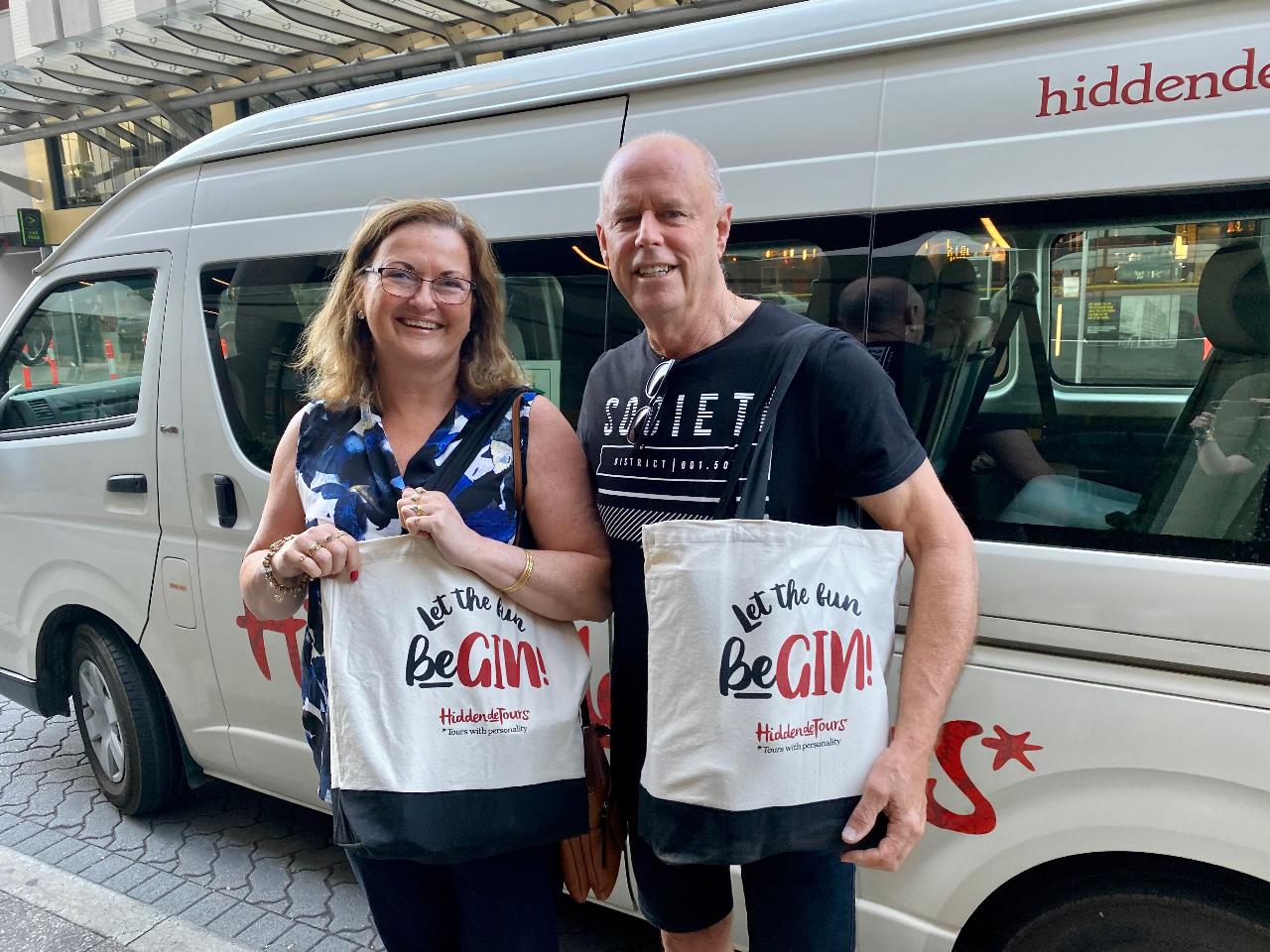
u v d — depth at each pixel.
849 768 1.21
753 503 1.31
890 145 1.72
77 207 11.66
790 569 1.19
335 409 1.54
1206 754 1.48
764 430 1.32
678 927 1.61
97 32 6.79
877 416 1.29
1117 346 1.59
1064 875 1.70
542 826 1.40
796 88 1.83
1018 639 1.63
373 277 1.45
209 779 3.51
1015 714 1.62
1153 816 1.53
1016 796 1.64
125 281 2.91
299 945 2.45
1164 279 1.54
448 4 5.58
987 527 1.69
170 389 2.74
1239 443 1.50
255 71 7.50
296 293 2.50
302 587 1.50
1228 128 1.45
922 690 1.25
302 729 2.60
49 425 3.13
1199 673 1.49
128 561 2.89
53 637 3.23
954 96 1.67
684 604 1.21
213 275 2.67
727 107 1.90
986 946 1.81
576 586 1.47
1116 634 1.55
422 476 1.47
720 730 1.19
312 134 2.52
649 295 1.37
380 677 1.35
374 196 2.38
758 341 1.38
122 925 2.50
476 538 1.39
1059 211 1.58
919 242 1.71
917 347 1.74
